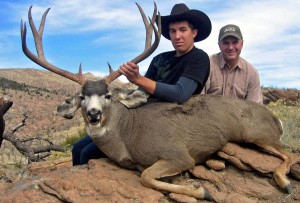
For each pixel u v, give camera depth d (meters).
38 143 6.41
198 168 2.17
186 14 2.17
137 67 1.96
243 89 2.79
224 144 2.21
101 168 2.08
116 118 2.03
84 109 1.98
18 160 4.71
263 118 2.29
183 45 2.20
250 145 2.32
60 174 2.05
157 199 1.88
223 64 2.80
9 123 9.36
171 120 2.08
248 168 2.15
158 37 2.05
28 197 1.88
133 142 2.04
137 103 2.09
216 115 2.16
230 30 2.67
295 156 2.28
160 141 2.01
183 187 1.93
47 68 2.08
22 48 2.07
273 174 2.09
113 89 2.04
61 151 4.46
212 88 2.84
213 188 2.05
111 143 2.04
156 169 1.96
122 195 1.88
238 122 2.21
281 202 1.97
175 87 2.09
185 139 2.07
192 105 2.17
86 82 1.99
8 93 16.64
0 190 2.00
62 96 18.75
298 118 4.42
